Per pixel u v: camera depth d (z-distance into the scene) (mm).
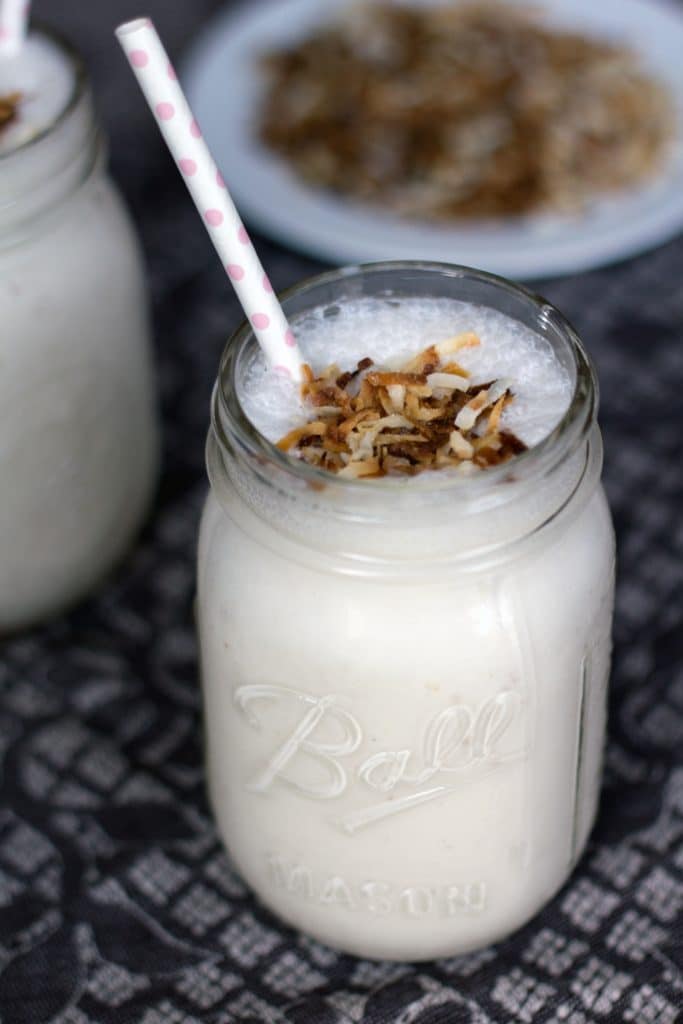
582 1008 496
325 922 500
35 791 544
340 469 457
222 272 671
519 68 713
